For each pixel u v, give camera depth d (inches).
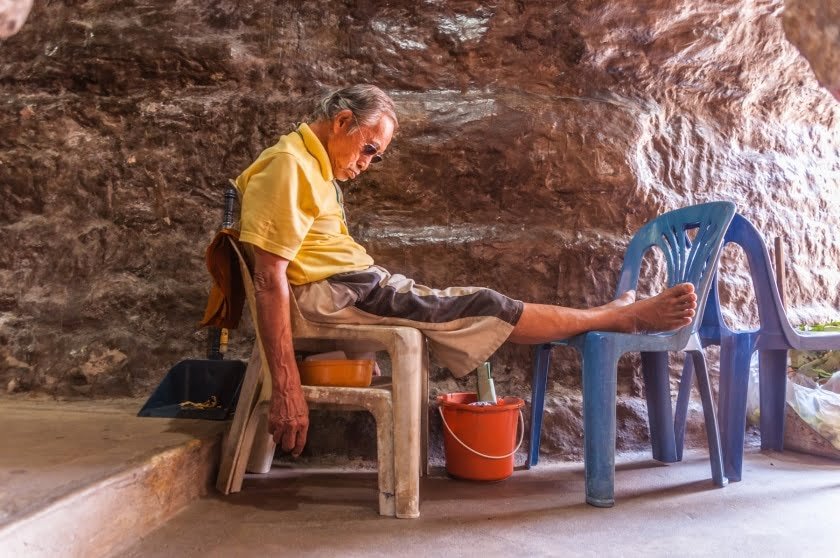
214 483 69.2
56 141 103.3
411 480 61.1
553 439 89.4
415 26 108.0
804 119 125.6
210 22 108.0
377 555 50.4
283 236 61.2
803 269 117.0
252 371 69.2
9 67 107.1
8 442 61.1
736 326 104.7
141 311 96.0
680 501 66.9
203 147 102.5
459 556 50.3
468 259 97.4
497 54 107.7
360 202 100.5
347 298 66.7
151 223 100.4
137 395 91.0
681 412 88.0
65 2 109.0
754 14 104.2
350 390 63.2
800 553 51.3
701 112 116.4
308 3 108.7
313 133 68.7
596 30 104.3
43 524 40.5
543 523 59.3
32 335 94.0
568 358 95.9
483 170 100.3
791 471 80.4
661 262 100.0
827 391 90.7
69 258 99.0
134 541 52.1
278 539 53.7
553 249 97.6
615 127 103.3
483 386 80.0
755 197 113.6
